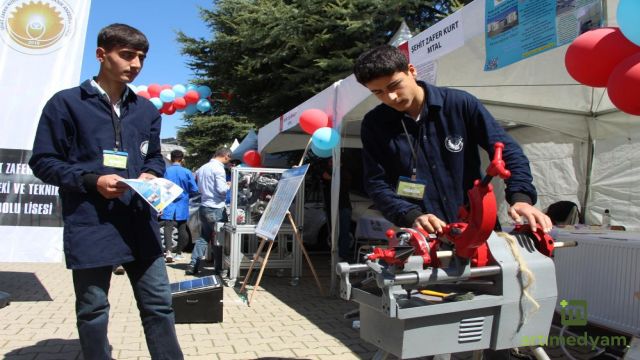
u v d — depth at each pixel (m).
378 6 9.78
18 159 5.36
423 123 2.07
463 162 2.07
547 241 1.72
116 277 6.64
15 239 5.33
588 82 2.65
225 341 3.92
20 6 5.40
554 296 1.70
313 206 9.73
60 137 2.33
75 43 5.53
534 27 3.00
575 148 6.27
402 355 1.55
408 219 1.92
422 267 1.58
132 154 2.50
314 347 3.78
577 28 2.74
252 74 11.98
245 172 6.55
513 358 3.13
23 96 5.39
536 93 5.31
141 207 2.42
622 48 2.41
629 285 3.40
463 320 1.60
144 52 2.51
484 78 4.83
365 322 1.80
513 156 1.91
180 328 4.29
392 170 2.19
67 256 2.27
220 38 12.56
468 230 1.51
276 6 11.16
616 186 5.84
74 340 3.80
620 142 5.77
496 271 1.63
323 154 5.80
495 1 3.28
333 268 5.68
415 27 10.17
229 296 5.77
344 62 9.86
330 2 10.28
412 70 2.10
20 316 4.50
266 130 8.51
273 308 5.14
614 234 3.93
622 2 2.15
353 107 5.00
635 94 2.23
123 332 4.07
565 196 6.41
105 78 2.48
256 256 5.77
